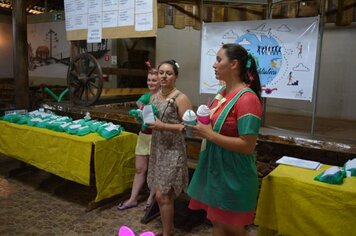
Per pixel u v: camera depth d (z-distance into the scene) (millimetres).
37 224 2928
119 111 4035
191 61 5184
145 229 2891
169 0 4566
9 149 3822
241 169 1720
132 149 3404
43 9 8336
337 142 2586
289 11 4082
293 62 2873
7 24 8195
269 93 3023
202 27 3275
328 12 4066
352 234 1812
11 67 8383
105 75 4781
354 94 4250
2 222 2947
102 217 3100
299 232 1968
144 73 4980
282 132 2971
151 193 3121
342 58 4297
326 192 1857
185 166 2492
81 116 4520
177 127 2236
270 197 2072
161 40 5379
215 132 1719
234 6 4266
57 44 6629
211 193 1773
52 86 6258
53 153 3291
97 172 3043
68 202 3416
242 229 1808
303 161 2338
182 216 3090
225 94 1844
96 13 3924
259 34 2996
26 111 4305
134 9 3574
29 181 3998
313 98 2820
